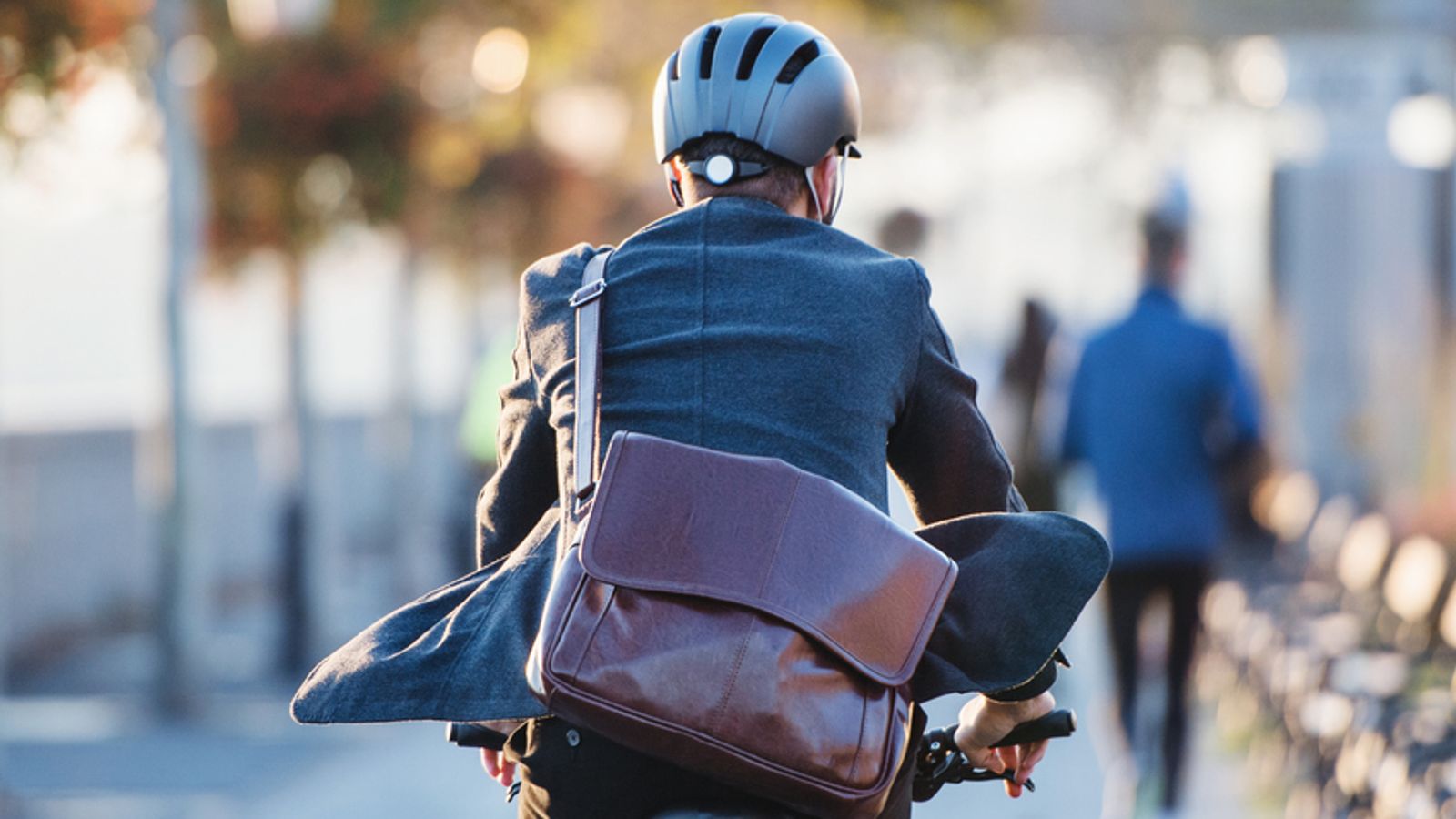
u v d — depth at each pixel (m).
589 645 6.94
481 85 42.19
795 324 7.60
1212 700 30.05
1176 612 21.73
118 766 29.50
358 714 7.57
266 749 30.89
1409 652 22.16
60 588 45.88
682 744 6.89
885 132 65.50
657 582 7.00
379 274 53.31
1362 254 41.41
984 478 7.96
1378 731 16.94
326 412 65.81
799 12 48.44
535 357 8.09
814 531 7.12
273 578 58.25
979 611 7.55
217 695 37.94
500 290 59.97
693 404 7.52
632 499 7.11
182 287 35.03
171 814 25.19
